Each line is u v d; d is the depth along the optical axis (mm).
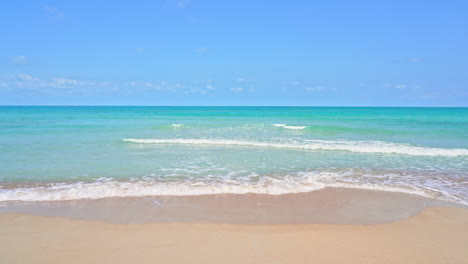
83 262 3572
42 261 3598
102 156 10844
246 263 3559
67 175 8023
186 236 4324
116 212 5324
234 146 13523
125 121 29125
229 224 4801
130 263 3551
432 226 4805
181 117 37312
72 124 24609
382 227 4758
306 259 3678
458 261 3662
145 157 10766
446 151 11844
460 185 7344
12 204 5691
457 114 46969
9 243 4066
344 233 4496
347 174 8359
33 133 17734
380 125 23953
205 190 6672
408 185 7277
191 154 11461
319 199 6207
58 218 4984
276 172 8570
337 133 18578
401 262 3631
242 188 6848
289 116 40375
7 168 8750
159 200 6016
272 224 4852
